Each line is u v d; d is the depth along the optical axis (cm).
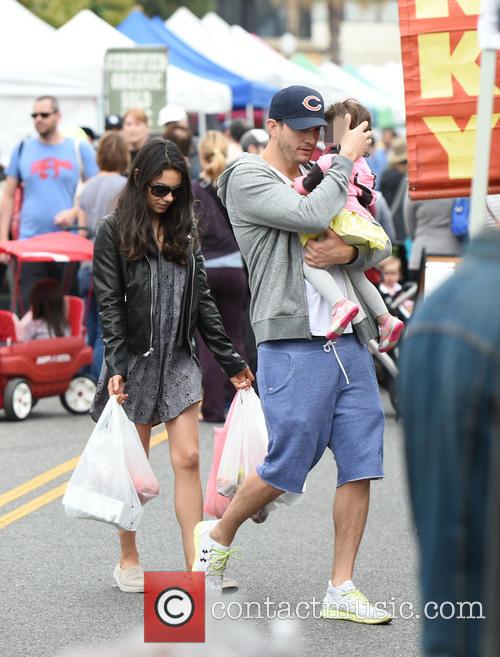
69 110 4419
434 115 1433
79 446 2570
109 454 1489
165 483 2233
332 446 1455
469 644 615
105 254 1520
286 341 1430
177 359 1545
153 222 1520
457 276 633
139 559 1717
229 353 1541
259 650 930
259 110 6278
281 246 1422
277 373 1430
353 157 1408
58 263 3158
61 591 1586
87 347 2984
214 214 2666
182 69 5294
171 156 1491
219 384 2798
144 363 1535
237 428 1527
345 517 1460
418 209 3114
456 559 605
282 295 1418
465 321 612
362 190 1437
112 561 1727
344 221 1400
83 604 1529
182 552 1761
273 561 1728
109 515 1477
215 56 5872
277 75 5647
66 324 2955
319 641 1387
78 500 1489
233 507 1446
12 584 1616
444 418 609
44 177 3306
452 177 1434
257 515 1516
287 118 1424
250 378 1550
